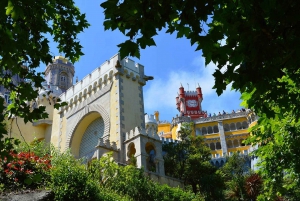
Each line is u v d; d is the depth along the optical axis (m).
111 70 38.31
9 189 15.13
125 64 38.50
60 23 11.59
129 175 24.06
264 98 8.19
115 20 6.39
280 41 6.22
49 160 18.62
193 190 36.12
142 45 6.27
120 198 19.03
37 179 9.16
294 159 12.07
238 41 6.42
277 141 12.02
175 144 42.84
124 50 6.24
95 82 40.09
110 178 22.50
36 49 9.77
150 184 25.30
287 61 6.50
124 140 33.69
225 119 80.19
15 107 9.24
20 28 8.77
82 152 39.84
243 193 32.84
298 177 13.16
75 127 40.31
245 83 6.65
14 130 43.69
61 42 11.73
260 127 12.45
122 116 35.06
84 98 41.19
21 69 9.66
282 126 11.76
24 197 14.34
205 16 6.21
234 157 46.78
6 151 8.67
